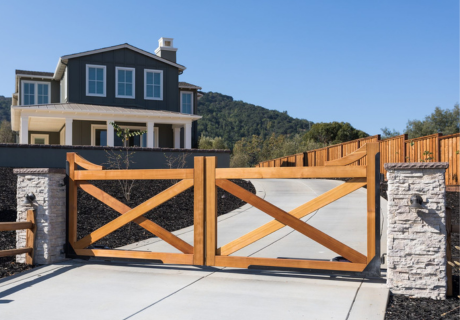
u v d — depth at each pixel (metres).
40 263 6.63
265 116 101.56
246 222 10.22
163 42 27.81
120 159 16.72
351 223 9.63
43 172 6.61
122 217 6.50
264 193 15.25
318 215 10.89
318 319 4.20
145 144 24.59
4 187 11.17
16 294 5.10
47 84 26.91
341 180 20.17
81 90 22.66
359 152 5.49
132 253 6.40
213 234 6.00
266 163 33.03
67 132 19.88
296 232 9.05
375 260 5.38
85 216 9.75
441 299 4.88
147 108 24.02
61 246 6.86
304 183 18.38
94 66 22.94
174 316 4.31
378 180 5.40
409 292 5.02
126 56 23.59
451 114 35.56
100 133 23.61
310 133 50.91
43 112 19.52
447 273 5.03
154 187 13.28
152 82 24.17
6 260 6.90
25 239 6.73
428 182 5.00
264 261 5.79
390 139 17.48
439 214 4.94
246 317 4.27
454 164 13.45
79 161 6.85
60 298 4.93
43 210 6.65
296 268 5.72
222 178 6.01
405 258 5.05
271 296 4.94
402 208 5.07
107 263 6.70
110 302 4.77
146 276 5.89
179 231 9.38
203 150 18.17
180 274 6.00
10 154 15.40
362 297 4.86
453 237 7.93
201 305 4.64
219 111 105.06
